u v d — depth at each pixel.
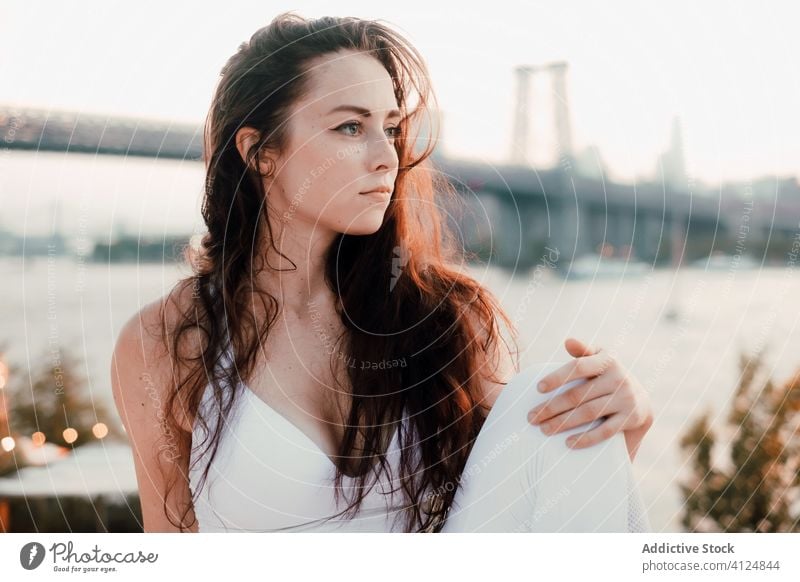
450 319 1.04
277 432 0.96
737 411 1.50
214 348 1.00
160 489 1.06
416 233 1.05
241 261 1.00
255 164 0.96
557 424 0.89
